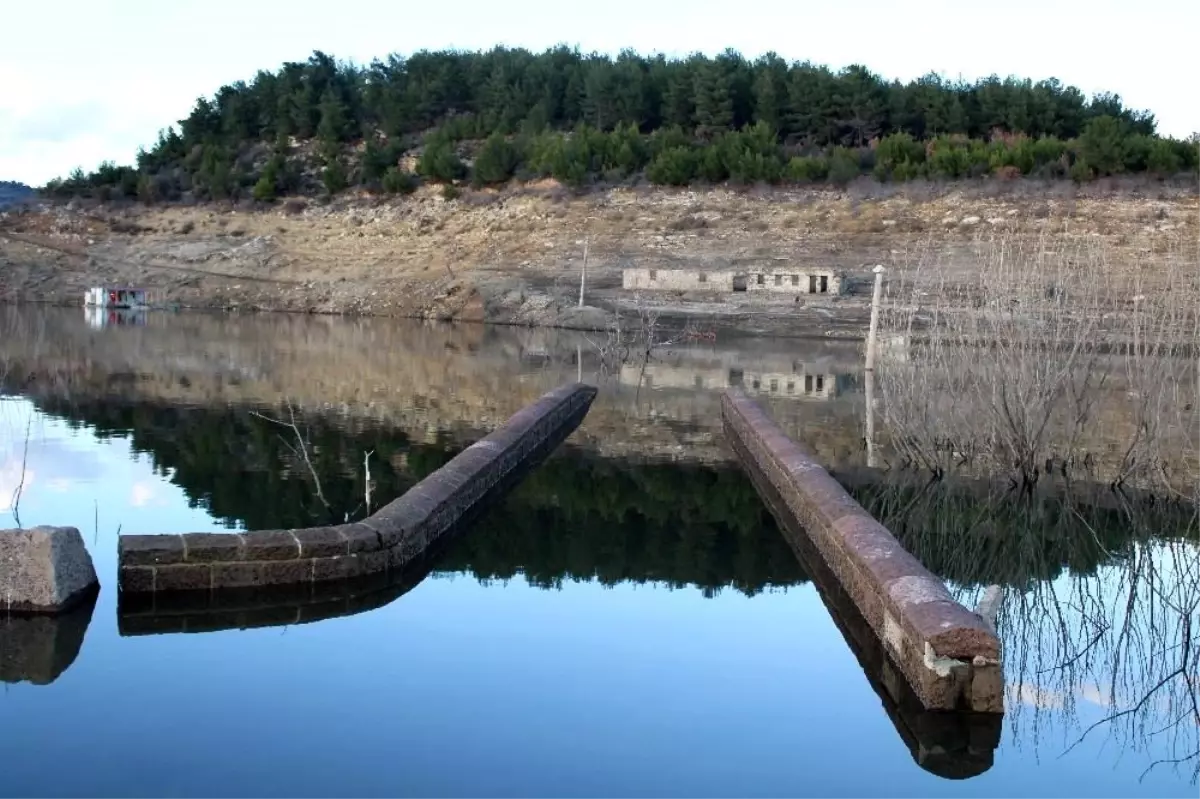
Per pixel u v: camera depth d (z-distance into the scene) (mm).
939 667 7906
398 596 10531
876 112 76625
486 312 51281
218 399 24125
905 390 18125
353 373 30156
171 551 9789
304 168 78562
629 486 16312
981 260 21844
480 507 14609
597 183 66750
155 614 9641
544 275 55188
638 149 68938
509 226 63188
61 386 25531
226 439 18844
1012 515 14961
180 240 67562
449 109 88750
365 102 88500
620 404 25453
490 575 11398
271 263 63438
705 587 11234
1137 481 16812
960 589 11773
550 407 20375
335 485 15164
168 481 15188
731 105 78625
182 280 61344
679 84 81125
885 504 15422
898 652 8656
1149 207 53719
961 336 17641
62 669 8445
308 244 65938
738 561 12328
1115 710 8398
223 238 67625
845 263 52469
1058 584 12031
